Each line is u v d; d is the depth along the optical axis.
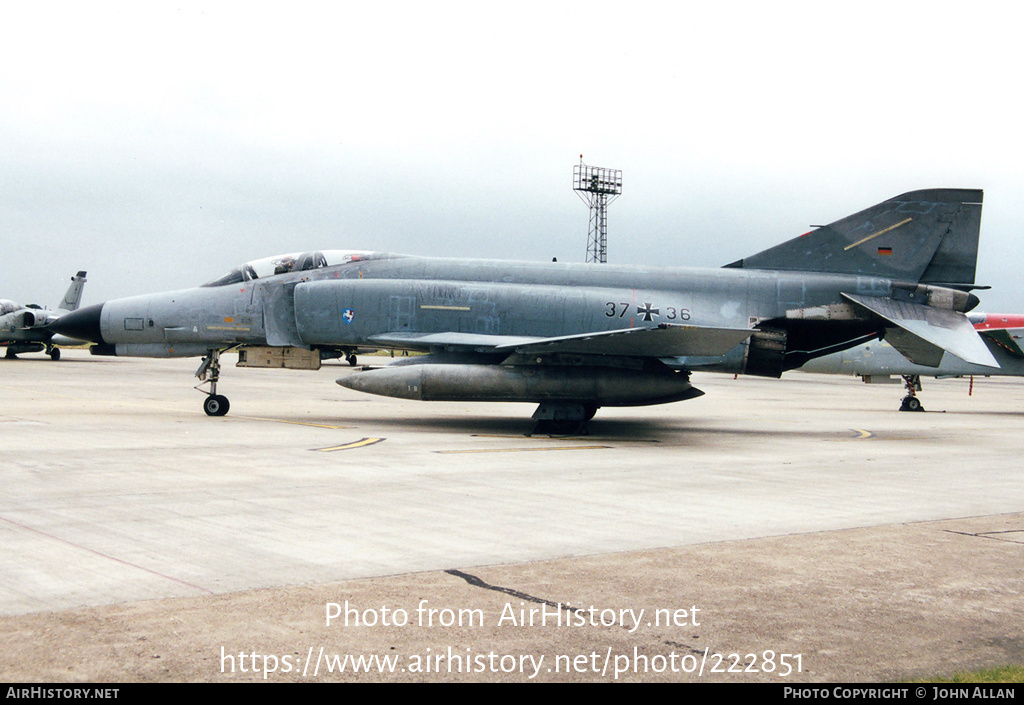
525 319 17.81
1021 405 33.38
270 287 18.66
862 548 7.68
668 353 16.58
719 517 8.94
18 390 26.75
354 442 14.70
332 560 6.71
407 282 18.08
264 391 29.84
